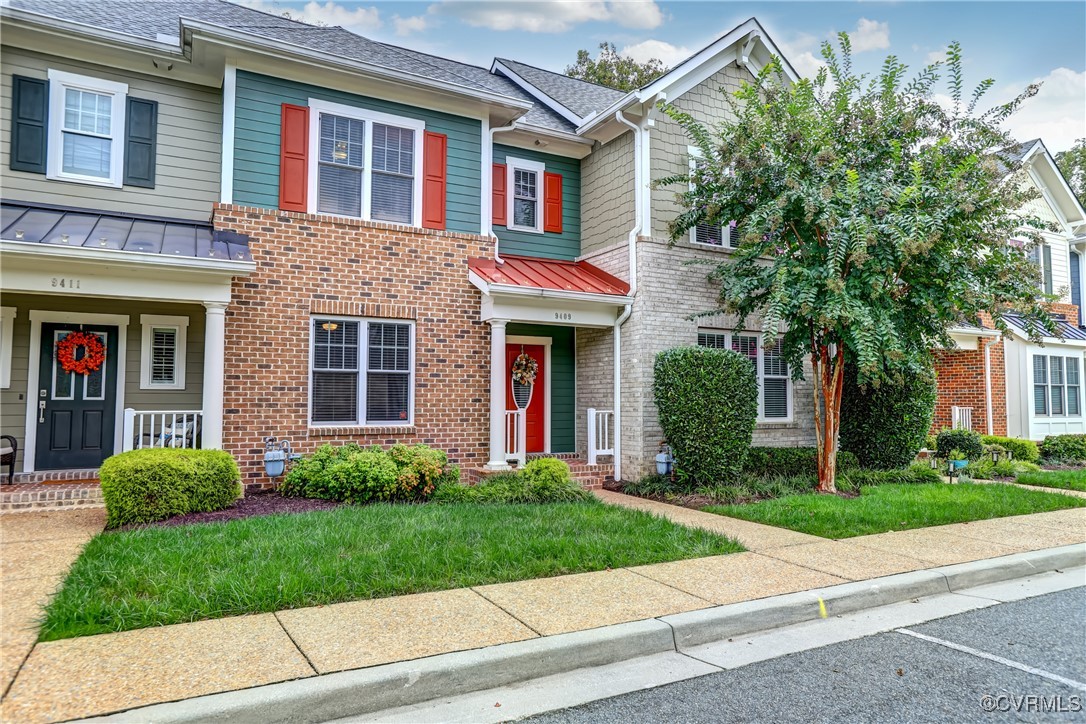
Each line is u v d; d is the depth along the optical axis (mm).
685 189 11914
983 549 6703
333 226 9688
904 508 8594
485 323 10852
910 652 4312
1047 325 9812
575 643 4062
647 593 5098
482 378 10781
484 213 11086
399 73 9922
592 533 6871
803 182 9391
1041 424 16281
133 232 8602
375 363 9992
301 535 6230
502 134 12320
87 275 7770
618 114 11602
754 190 10195
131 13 10266
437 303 10453
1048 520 8219
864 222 8492
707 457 10070
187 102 9945
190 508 7289
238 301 9000
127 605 4375
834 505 8828
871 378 9898
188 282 8242
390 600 4836
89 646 3883
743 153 9883
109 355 9656
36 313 9227
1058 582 6070
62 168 9117
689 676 3938
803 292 9070
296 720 3293
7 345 9023
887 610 5230
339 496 8445
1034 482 11727
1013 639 4555
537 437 12617
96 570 5074
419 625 4324
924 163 9859
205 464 7539
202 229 9375
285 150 9555
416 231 10336
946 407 16625
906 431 11688
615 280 12016
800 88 10125
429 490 8930
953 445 13727
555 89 15109
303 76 9695
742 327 11266
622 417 11562
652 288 11422
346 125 10062
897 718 3381
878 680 3863
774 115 10195
